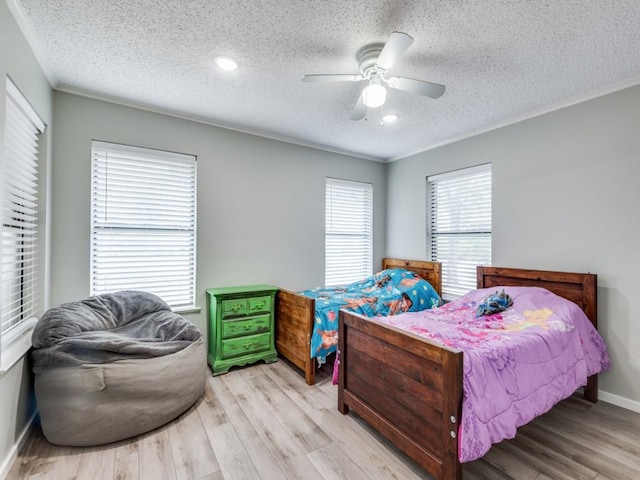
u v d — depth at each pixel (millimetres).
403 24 1778
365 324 2039
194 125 3166
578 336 2287
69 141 2594
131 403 1949
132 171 2895
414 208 4273
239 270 3438
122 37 1918
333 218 4250
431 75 2318
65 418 1825
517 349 1816
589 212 2604
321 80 2027
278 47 2010
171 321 2465
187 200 3164
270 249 3650
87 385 1849
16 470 1679
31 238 2191
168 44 1987
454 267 3789
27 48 1900
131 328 2420
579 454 1871
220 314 2949
